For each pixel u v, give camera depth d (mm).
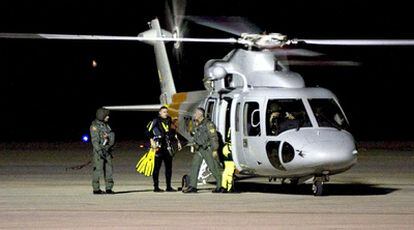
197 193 49062
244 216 39125
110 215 39562
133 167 69812
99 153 48594
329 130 45906
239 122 48156
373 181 57844
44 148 90188
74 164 71750
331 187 53469
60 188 52375
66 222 37469
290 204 43469
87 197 47062
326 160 44531
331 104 47281
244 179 59062
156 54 62250
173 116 56875
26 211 41000
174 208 41969
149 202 44500
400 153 84688
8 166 69625
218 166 49031
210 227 36000
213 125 48594
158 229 35594
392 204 43562
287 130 45906
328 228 35688
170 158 50094
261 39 48656
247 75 49031
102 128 48750
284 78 48281
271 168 46656
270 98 46969
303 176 46844
